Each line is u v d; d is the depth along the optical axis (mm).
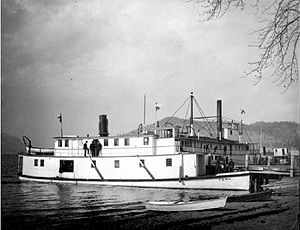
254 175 25188
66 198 23094
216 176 25297
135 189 26531
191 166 25781
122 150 27297
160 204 20281
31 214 19531
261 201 22844
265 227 18344
